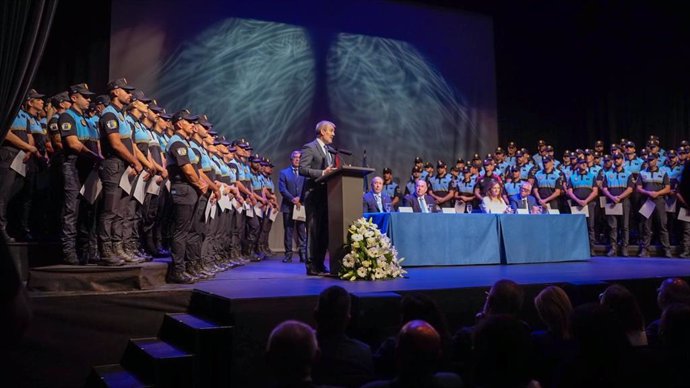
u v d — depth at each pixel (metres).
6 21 3.23
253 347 3.19
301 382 1.73
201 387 3.03
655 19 10.37
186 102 8.93
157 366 2.92
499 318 1.81
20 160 4.58
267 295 3.36
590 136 11.46
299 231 7.56
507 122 11.39
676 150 9.48
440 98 10.84
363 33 10.39
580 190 8.84
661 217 7.93
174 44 8.91
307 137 9.76
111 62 8.45
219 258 5.88
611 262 6.76
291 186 7.46
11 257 1.31
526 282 4.15
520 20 11.67
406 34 10.73
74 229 4.16
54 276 3.62
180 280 4.17
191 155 4.56
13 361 3.24
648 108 10.68
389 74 10.49
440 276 4.79
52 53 8.07
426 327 1.80
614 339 1.90
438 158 10.70
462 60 11.12
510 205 8.93
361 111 10.20
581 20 11.40
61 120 4.22
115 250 4.00
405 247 5.91
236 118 9.27
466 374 2.33
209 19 9.22
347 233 4.57
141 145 4.79
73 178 4.20
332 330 2.38
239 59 9.38
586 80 11.55
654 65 10.54
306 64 9.88
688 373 1.97
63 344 3.38
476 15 11.33
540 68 11.75
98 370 3.39
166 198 5.84
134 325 3.61
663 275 4.72
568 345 2.51
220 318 3.30
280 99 9.62
